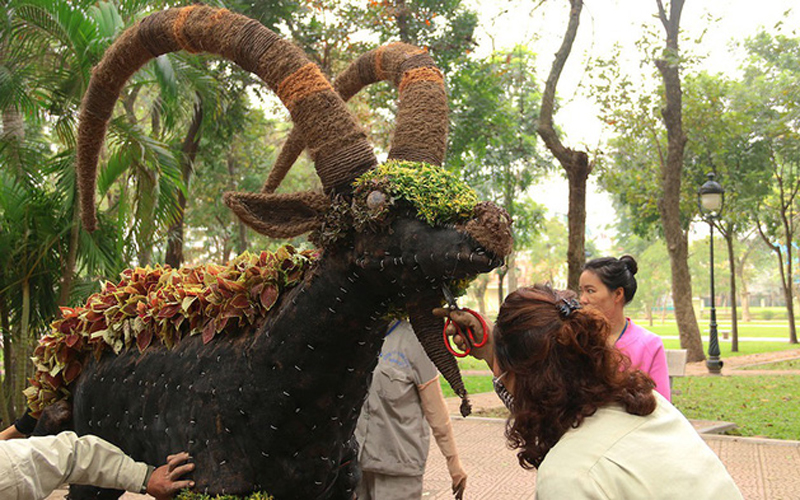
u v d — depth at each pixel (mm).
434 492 5695
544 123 11461
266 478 2416
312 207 2312
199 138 12758
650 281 59438
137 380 2762
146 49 2662
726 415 9172
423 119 2424
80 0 7184
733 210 23719
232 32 2457
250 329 2547
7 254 7617
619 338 3344
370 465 3299
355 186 2238
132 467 2408
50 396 3258
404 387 3312
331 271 2348
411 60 2592
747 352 22562
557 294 1779
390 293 2318
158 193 8180
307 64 2377
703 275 62438
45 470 2250
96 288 7984
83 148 2936
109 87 2791
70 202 7512
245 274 2545
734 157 23859
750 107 21281
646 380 1683
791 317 27047
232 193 2291
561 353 1648
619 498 1500
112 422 2863
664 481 1515
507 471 6383
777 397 10789
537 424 1627
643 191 22703
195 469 2439
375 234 2193
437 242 2084
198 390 2508
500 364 1760
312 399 2400
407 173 2152
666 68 18078
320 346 2377
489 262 2018
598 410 1630
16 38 7535
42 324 7980
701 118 19984
